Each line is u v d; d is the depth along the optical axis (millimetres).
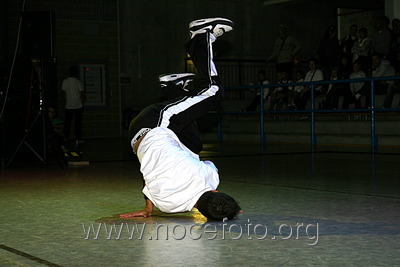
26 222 4691
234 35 19453
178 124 4668
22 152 9453
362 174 7453
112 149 12805
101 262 3438
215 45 19062
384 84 12797
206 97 4691
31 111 9523
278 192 6070
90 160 10070
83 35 17844
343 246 3697
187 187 4473
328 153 10617
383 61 12789
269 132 14633
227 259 3443
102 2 18078
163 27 18828
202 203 4473
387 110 11195
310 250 3615
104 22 18141
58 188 6664
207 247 3740
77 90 14602
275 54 16469
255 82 19625
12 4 16641
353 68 13188
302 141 13438
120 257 3541
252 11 19469
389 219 4555
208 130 16359
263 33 19656
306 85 13797
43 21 8773
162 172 4469
